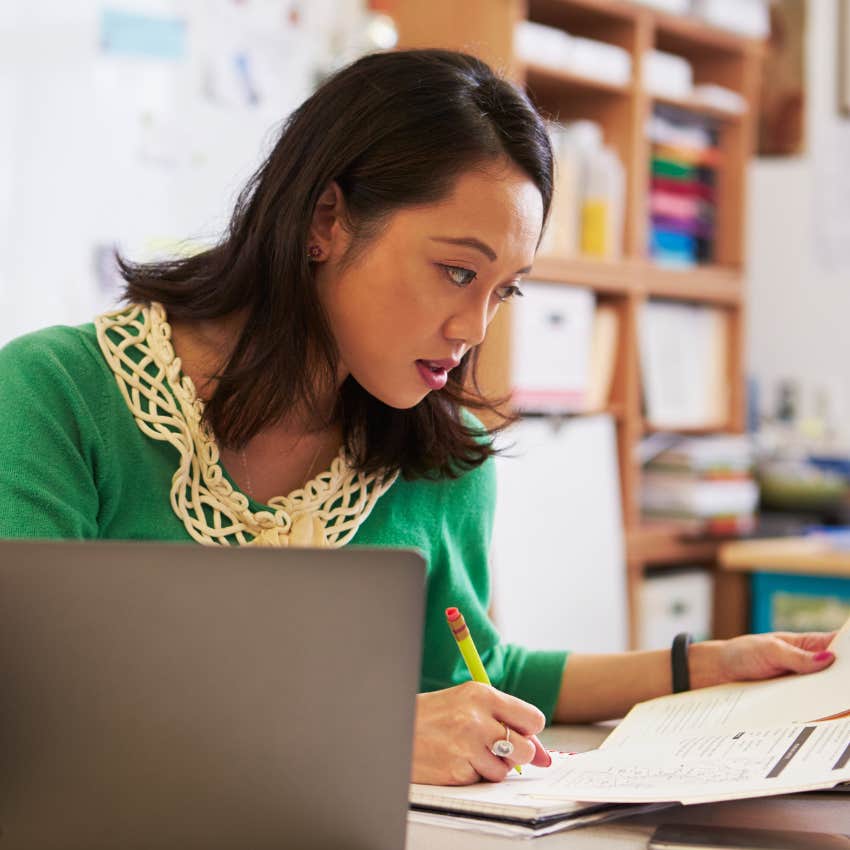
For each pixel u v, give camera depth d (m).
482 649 1.38
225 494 1.22
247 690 0.76
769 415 3.92
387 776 0.76
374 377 1.17
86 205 2.63
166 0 2.72
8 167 2.53
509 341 2.93
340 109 1.16
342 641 0.76
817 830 0.92
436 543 1.37
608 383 3.28
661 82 3.29
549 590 2.97
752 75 3.52
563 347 3.09
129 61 2.68
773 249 3.94
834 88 3.85
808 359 3.88
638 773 1.01
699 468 3.37
